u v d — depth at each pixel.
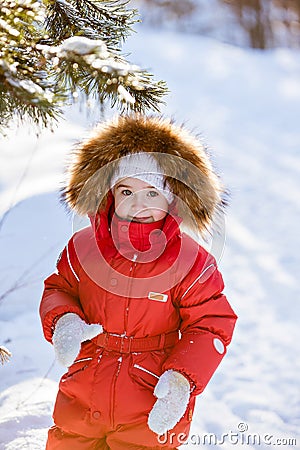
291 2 20.34
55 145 7.89
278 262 7.14
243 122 12.70
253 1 20.39
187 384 2.75
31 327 5.13
